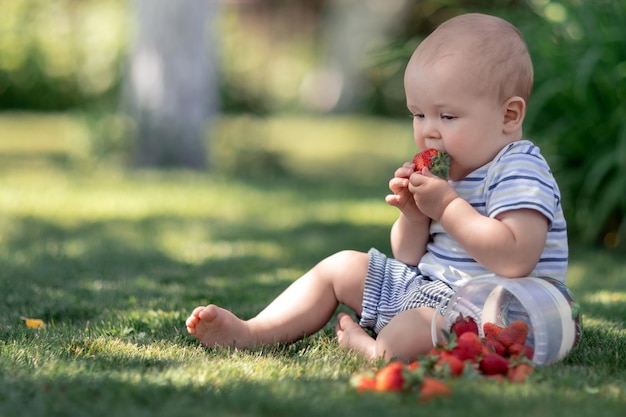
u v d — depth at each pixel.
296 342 4.42
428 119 4.17
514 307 4.15
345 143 23.16
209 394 3.28
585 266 7.63
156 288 6.20
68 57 27.27
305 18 34.25
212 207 11.17
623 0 8.68
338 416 3.01
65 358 3.92
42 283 6.30
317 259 7.76
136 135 15.16
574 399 3.27
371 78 31.14
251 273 6.98
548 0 9.06
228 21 21.34
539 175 3.99
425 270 4.27
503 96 4.11
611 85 8.33
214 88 15.64
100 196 11.66
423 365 3.47
